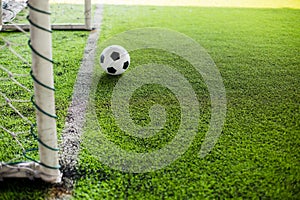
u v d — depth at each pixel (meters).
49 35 1.19
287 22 4.02
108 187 1.37
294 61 2.81
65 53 2.83
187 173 1.46
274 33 3.57
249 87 2.31
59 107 1.99
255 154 1.60
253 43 3.24
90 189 1.36
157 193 1.34
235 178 1.43
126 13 4.18
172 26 3.69
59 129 1.77
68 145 1.64
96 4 4.58
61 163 1.50
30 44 1.20
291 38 3.42
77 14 3.93
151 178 1.43
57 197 1.32
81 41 3.15
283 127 1.84
